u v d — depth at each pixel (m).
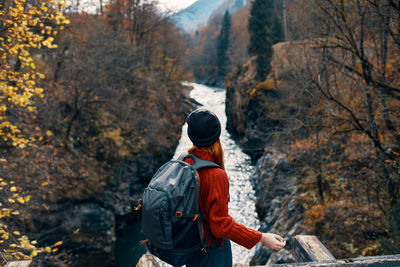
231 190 22.55
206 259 1.52
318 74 8.70
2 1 6.64
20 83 6.93
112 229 16.86
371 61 8.78
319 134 12.34
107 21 26.30
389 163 8.23
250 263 14.79
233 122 38.59
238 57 51.72
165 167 1.48
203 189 1.40
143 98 25.73
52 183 13.70
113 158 20.44
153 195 1.32
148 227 1.31
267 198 18.05
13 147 11.56
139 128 24.16
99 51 17.58
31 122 13.41
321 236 10.76
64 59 15.87
